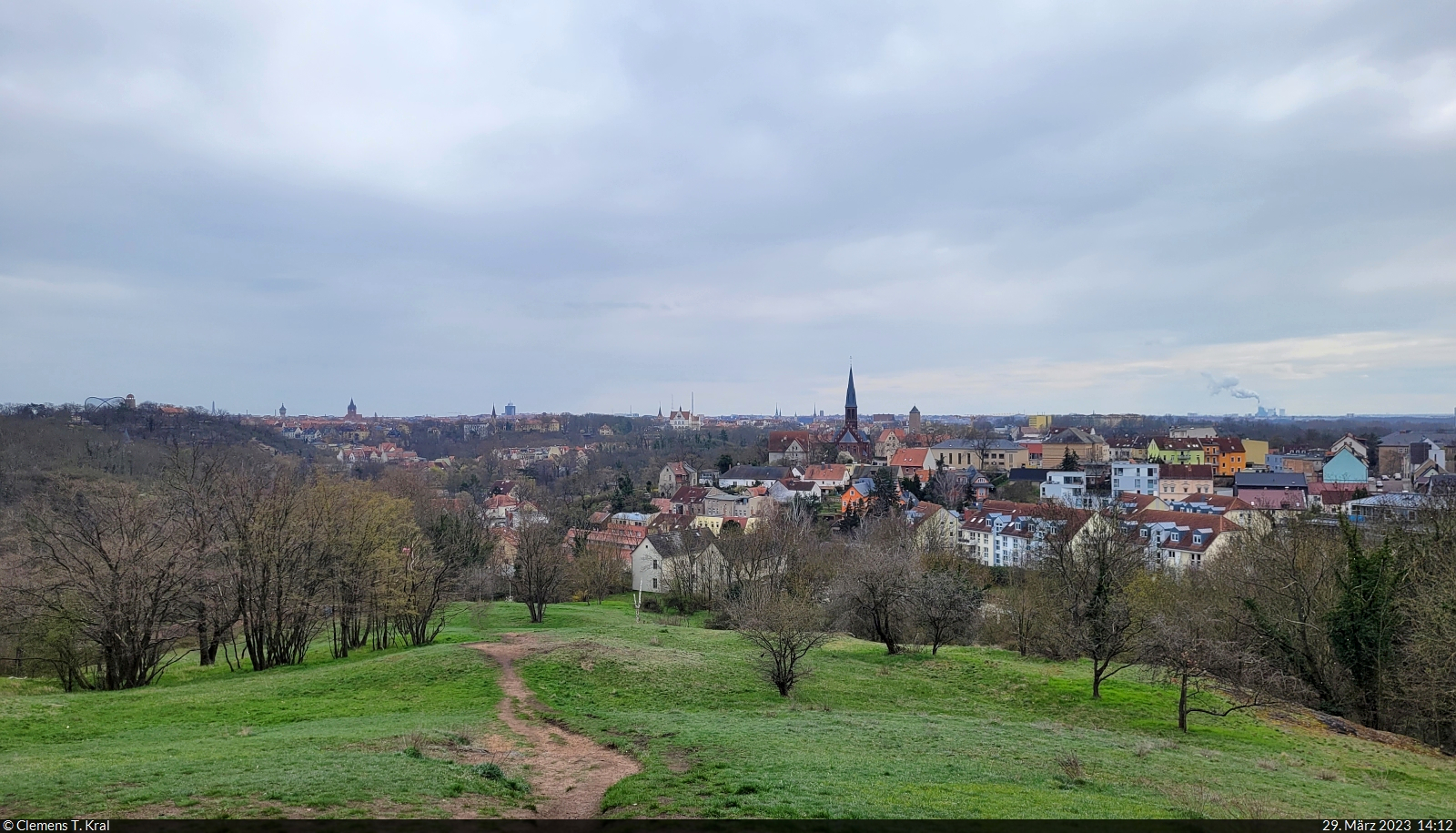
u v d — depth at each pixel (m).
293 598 56.47
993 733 35.59
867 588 62.88
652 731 32.44
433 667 45.97
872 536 110.94
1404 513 81.62
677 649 53.41
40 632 51.94
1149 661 44.91
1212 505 127.69
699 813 21.14
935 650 60.03
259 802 20.41
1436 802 29.89
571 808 22.33
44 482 105.56
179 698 39.91
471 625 77.06
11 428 127.75
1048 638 65.31
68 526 50.47
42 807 19.80
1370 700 49.62
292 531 56.56
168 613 51.16
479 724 34.31
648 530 134.75
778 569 90.31
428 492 142.00
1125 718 42.72
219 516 55.12
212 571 52.03
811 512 158.62
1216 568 80.19
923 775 26.16
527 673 45.12
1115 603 52.25
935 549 104.88
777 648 45.44
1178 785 27.70
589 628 67.31
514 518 154.50
